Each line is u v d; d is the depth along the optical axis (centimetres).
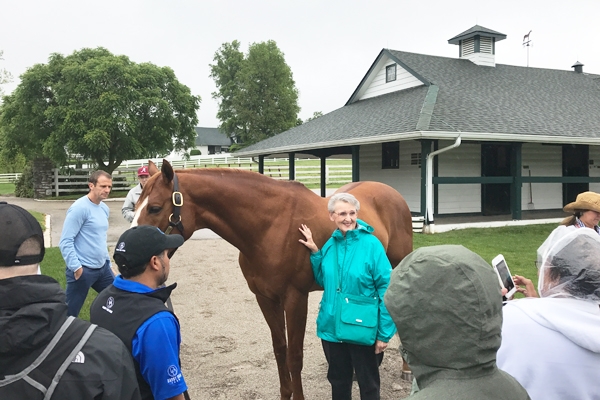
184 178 293
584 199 355
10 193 2800
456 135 1095
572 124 1323
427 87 1410
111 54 2467
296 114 5647
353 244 268
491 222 1222
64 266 734
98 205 409
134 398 137
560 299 158
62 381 122
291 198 312
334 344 273
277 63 5478
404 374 369
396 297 110
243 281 695
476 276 105
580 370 145
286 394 324
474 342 102
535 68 1809
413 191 1396
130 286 185
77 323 132
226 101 5825
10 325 117
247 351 428
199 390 351
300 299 305
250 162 3466
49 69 2298
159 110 2323
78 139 2144
